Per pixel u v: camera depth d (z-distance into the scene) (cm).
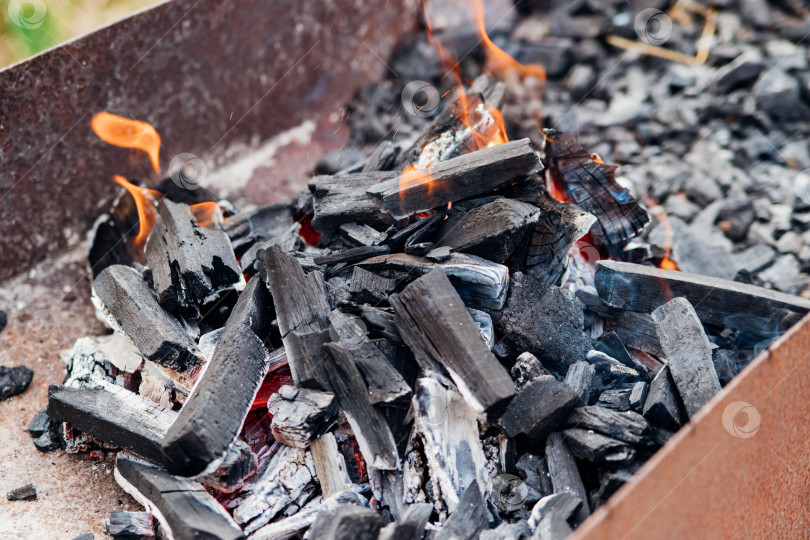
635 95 139
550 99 141
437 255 110
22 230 127
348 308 110
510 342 110
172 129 133
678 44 143
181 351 109
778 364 101
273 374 111
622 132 136
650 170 131
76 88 125
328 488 106
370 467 106
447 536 102
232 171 138
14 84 121
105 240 126
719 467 99
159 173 134
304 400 106
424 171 112
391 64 148
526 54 145
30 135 124
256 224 122
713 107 135
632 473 104
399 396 105
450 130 121
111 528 106
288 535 104
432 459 105
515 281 111
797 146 131
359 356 106
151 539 107
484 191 111
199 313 113
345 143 141
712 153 132
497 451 107
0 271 127
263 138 141
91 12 154
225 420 104
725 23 142
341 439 108
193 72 133
